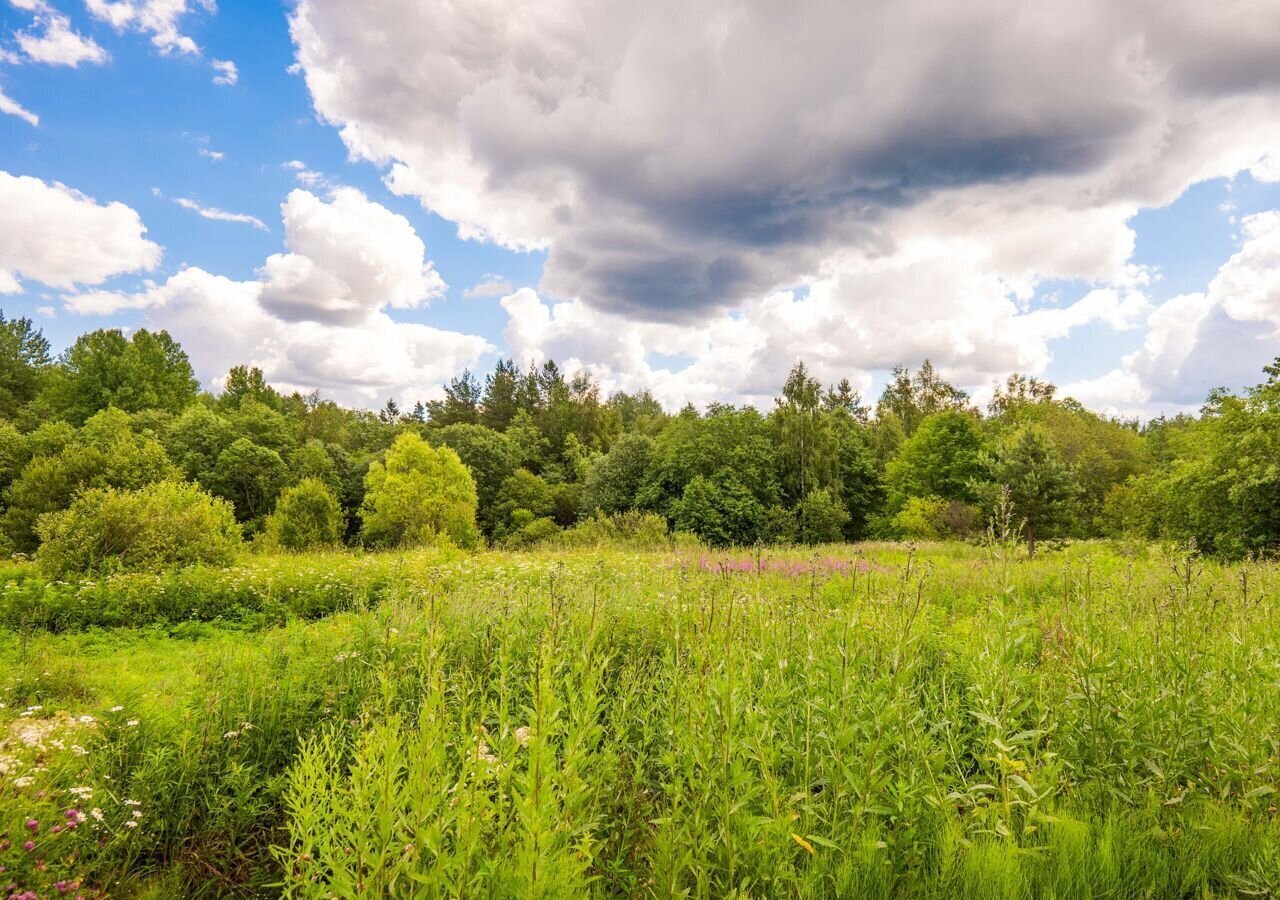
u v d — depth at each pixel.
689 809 3.05
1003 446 20.42
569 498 51.81
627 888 2.84
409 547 23.58
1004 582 3.99
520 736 3.04
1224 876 2.89
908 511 30.86
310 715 4.79
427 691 3.78
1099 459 35.78
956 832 2.99
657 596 7.40
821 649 3.88
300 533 26.09
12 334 55.00
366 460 53.12
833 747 3.11
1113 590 5.24
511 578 11.62
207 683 5.09
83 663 7.24
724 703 2.88
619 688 4.45
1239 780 3.46
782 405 42.28
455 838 2.37
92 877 3.39
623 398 92.06
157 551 12.71
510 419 70.56
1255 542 17.14
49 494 21.36
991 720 3.18
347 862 2.30
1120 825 3.14
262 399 63.06
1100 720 3.64
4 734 4.20
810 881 2.63
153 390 50.16
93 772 3.87
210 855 3.70
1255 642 4.08
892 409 62.94
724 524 35.47
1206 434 19.77
